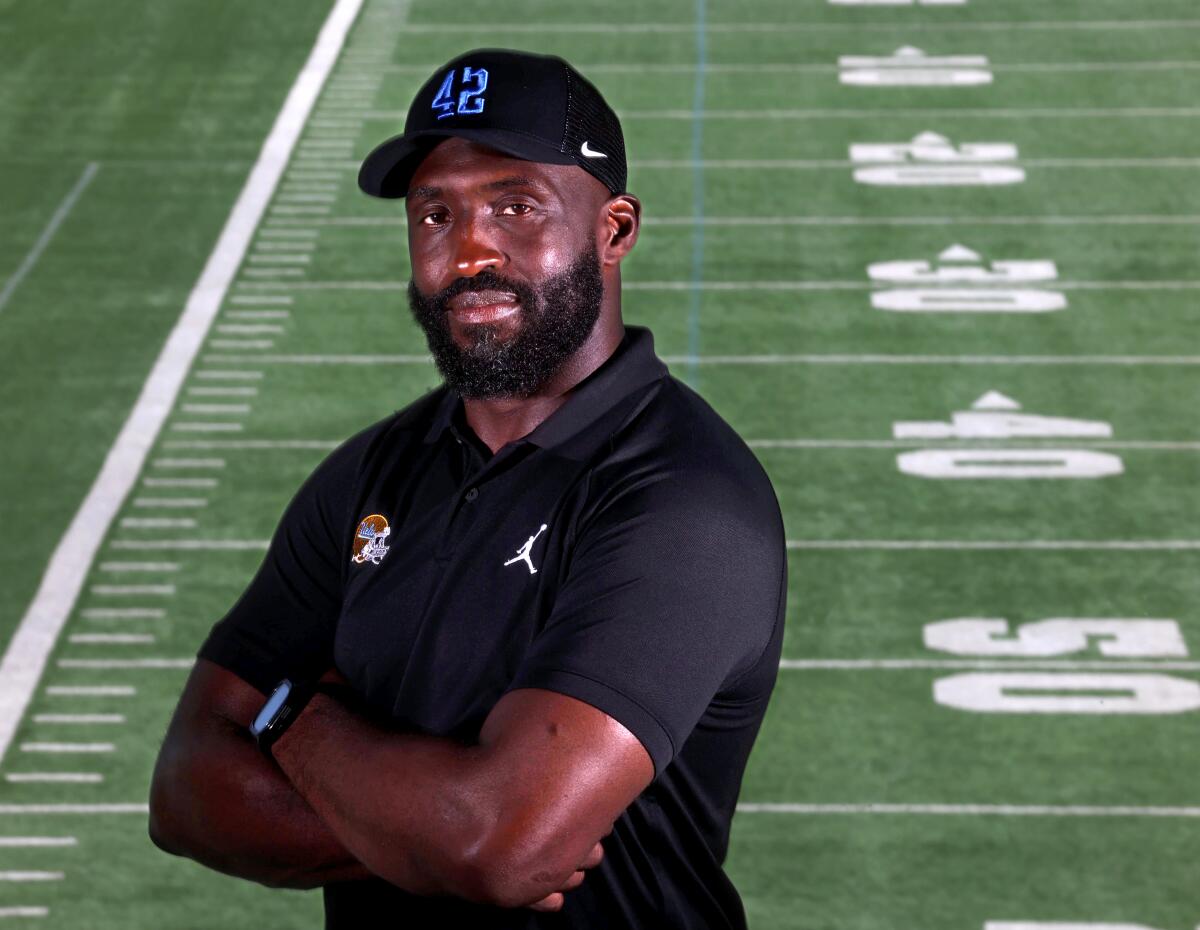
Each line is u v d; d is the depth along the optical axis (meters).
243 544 7.09
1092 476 7.48
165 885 5.41
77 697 6.23
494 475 2.11
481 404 2.16
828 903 5.29
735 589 2.01
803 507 7.27
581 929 2.08
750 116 11.28
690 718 1.97
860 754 5.93
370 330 8.80
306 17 12.98
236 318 8.91
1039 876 5.39
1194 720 6.07
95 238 9.76
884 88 11.67
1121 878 5.38
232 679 2.34
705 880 2.18
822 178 10.40
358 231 9.84
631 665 1.94
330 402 8.14
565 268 2.07
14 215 10.03
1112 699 6.16
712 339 8.63
